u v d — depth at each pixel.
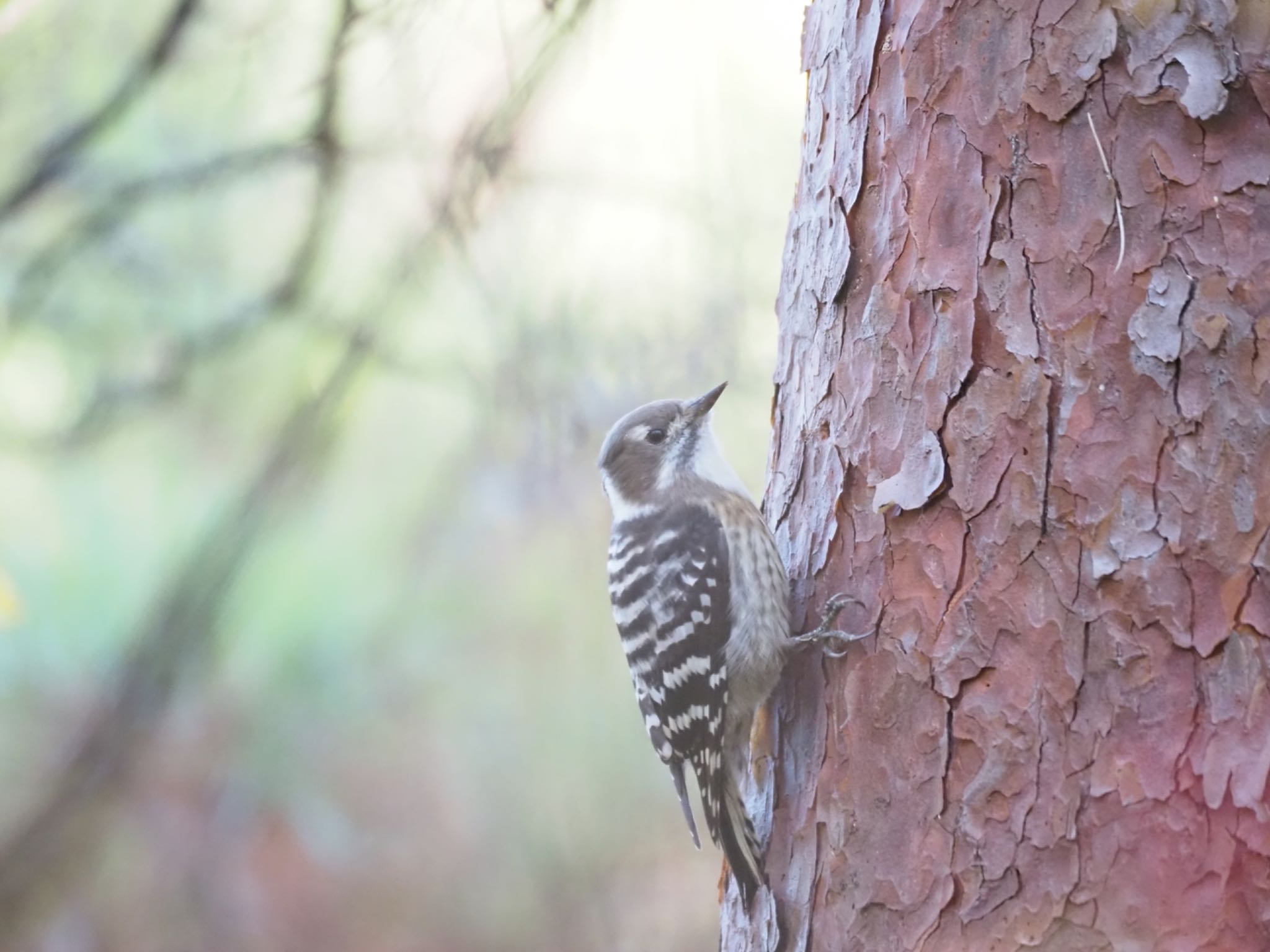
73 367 12.52
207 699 15.98
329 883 16.80
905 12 6.30
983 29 6.03
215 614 13.79
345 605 15.69
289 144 10.45
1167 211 5.69
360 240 11.69
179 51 10.48
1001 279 5.95
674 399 9.95
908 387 6.22
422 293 11.30
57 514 15.02
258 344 12.70
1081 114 5.82
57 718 15.21
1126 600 5.61
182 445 14.41
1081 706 5.65
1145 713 5.55
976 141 6.04
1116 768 5.56
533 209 10.70
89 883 15.97
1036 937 5.63
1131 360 5.70
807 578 6.73
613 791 16.47
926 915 5.93
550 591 15.66
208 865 16.53
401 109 9.71
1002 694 5.81
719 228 10.98
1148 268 5.70
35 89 11.22
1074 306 5.80
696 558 7.45
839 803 6.32
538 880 16.30
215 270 12.27
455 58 9.20
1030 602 5.79
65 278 12.12
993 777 5.80
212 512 13.91
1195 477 5.57
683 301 10.98
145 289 12.20
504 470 13.10
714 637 7.28
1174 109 5.69
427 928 16.45
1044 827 5.66
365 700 16.33
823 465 6.67
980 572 5.92
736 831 6.95
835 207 6.64
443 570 15.59
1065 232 5.84
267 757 16.33
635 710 16.48
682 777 7.71
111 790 15.54
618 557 8.02
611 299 10.98
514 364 10.97
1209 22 5.65
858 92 6.52
